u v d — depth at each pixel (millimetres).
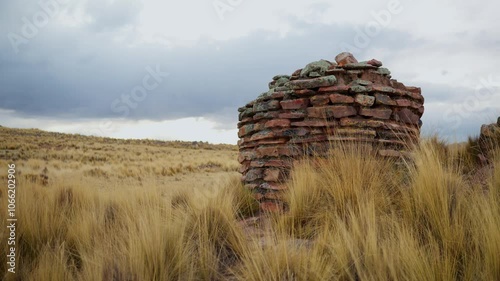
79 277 3436
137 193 6438
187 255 3441
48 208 5461
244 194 6285
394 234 3229
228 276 3389
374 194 4180
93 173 19844
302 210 4574
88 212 5496
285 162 6062
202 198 5227
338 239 3191
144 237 3441
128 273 3148
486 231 2701
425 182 3707
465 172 5234
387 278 2615
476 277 2537
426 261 2582
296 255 3068
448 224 3072
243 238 3785
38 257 4129
